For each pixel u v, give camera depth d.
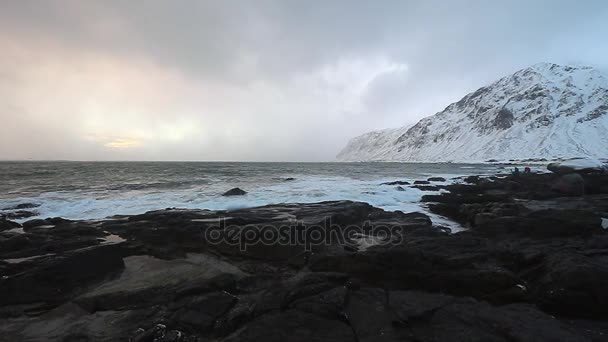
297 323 5.41
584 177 24.25
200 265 8.59
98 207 16.50
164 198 19.02
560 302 6.23
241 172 47.50
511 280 6.70
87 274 7.50
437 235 10.31
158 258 9.16
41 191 22.83
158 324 5.64
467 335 5.27
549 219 10.28
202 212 12.59
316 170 56.94
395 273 7.39
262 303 6.12
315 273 7.32
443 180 33.50
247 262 8.81
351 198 19.30
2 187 25.23
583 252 8.34
